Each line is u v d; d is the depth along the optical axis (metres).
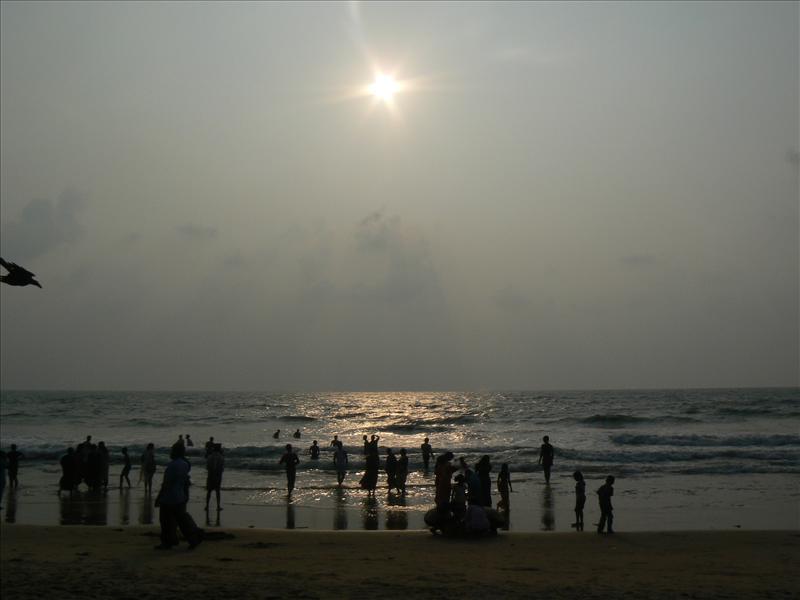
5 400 147.50
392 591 10.76
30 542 15.78
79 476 25.98
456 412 97.75
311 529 19.16
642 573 12.94
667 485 28.77
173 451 15.21
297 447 45.91
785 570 13.40
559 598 10.49
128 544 15.53
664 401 119.19
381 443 52.16
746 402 108.12
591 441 51.25
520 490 27.56
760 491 27.03
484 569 13.12
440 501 17.84
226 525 19.78
